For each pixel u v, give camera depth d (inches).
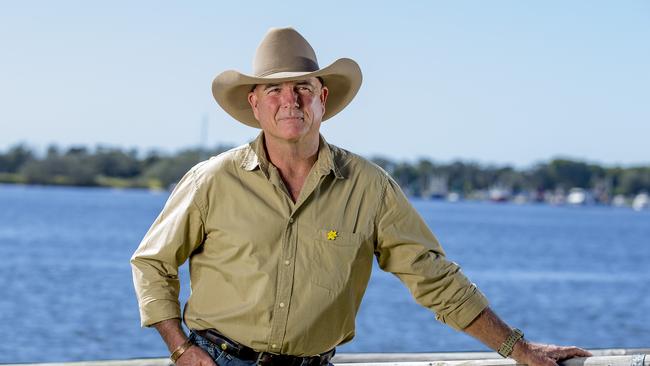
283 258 125.1
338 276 126.3
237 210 126.5
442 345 652.1
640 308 1015.6
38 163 6993.1
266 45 129.8
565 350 131.3
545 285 1286.9
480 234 2815.0
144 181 6835.6
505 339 132.2
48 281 1077.8
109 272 1221.7
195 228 128.2
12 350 588.1
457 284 133.3
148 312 126.5
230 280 125.8
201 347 126.7
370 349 629.6
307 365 127.6
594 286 1293.1
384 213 131.0
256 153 127.9
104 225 2549.2
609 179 6983.3
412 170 7037.4
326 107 140.9
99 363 165.9
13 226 2390.5
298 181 129.3
